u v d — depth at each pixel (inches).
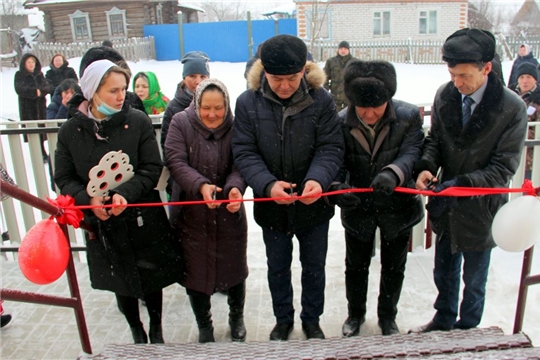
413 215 114.5
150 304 119.9
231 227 117.4
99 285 114.8
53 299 92.9
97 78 100.8
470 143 102.6
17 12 1211.2
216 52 1020.5
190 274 118.7
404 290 146.4
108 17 1042.7
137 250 112.0
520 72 212.8
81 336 100.5
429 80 675.4
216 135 114.7
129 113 109.1
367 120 106.8
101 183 103.1
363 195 114.9
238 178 113.3
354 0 1024.2
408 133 110.6
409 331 123.0
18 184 170.1
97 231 111.0
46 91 375.9
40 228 86.7
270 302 144.4
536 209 90.7
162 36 1020.5
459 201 105.3
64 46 911.7
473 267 111.9
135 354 98.7
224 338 128.2
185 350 99.7
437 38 1066.7
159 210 115.1
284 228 115.6
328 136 111.0
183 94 148.4
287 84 103.0
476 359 82.9
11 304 145.8
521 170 160.7
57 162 108.0
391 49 948.6
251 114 110.9
